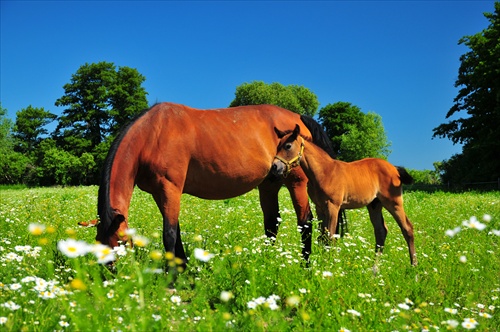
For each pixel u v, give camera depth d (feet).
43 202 34.53
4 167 216.95
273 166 21.09
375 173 22.85
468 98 131.13
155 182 17.75
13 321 9.43
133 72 243.19
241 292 13.87
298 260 16.49
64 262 15.07
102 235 15.85
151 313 10.30
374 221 23.72
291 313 13.73
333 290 13.82
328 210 21.72
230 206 43.68
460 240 25.09
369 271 17.20
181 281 14.07
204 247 19.65
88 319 9.77
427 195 77.71
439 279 16.78
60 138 236.02
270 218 23.45
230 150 19.42
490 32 121.39
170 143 17.84
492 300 14.58
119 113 237.04
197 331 9.96
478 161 125.90
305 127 23.59
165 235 17.31
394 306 13.97
